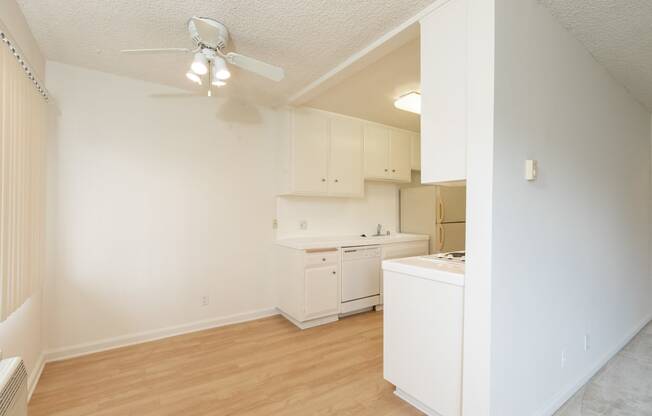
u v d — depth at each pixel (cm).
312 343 268
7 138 149
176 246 285
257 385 203
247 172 325
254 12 172
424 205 423
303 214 364
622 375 215
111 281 256
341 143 357
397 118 374
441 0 160
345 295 330
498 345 138
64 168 238
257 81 268
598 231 222
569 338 189
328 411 177
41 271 213
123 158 262
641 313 304
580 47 198
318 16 176
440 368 161
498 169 138
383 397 190
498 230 138
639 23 175
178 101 287
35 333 209
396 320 188
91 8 171
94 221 250
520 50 149
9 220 152
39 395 190
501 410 141
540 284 164
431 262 191
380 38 198
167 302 281
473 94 143
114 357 239
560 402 181
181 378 211
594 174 217
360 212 415
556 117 175
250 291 326
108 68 247
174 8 170
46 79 233
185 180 290
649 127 320
